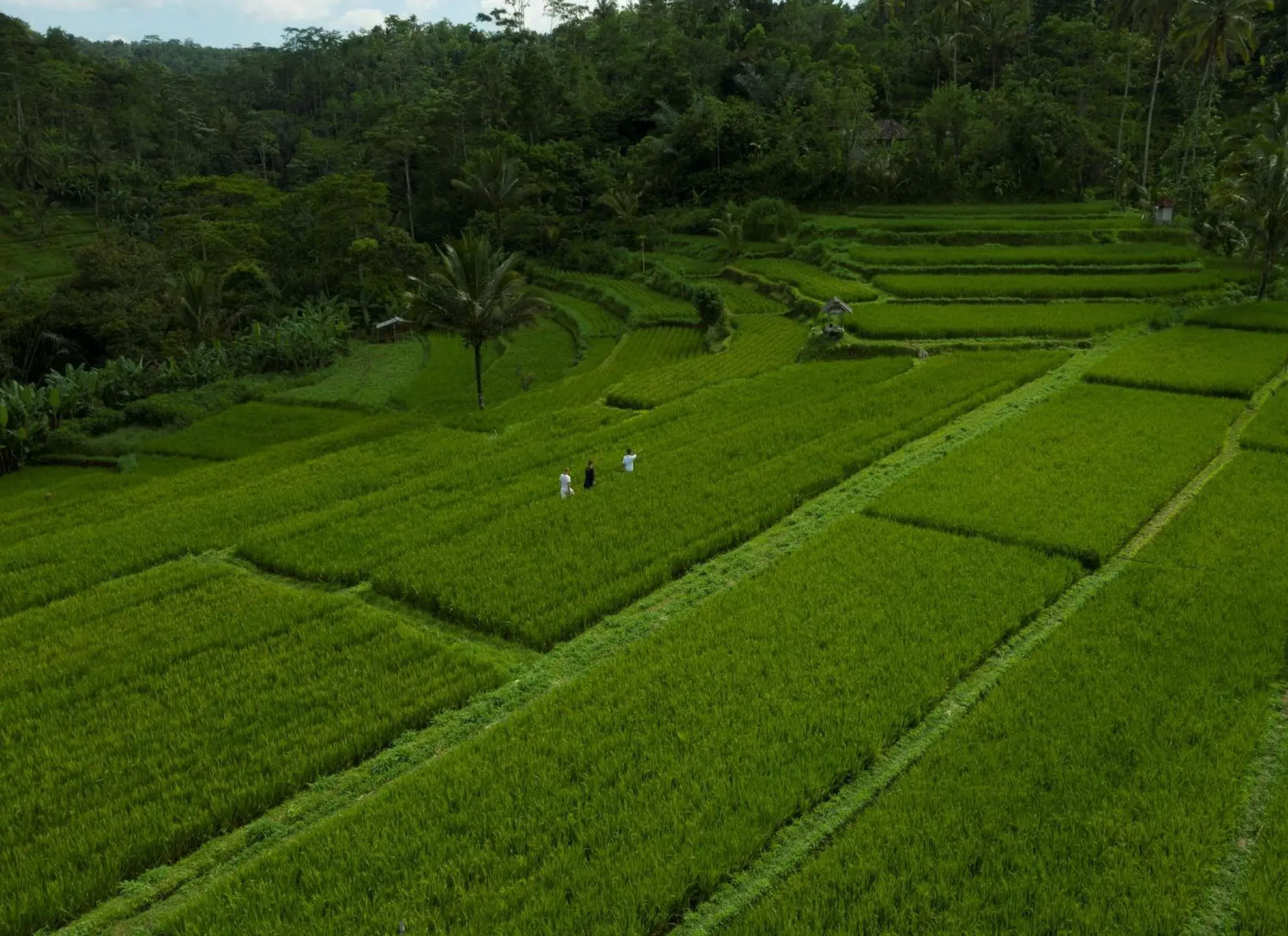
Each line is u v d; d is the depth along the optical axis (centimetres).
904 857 1255
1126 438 2908
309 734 1620
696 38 11406
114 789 1498
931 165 8131
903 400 3444
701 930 1193
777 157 8856
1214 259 5862
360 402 5147
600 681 1736
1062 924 1148
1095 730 1498
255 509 2917
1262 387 3444
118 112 11894
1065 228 6694
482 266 4209
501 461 3166
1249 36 6656
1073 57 9806
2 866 1336
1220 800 1327
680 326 6228
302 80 15800
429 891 1242
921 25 10788
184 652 1944
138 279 6744
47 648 1997
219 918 1220
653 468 2922
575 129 10731
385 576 2220
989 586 2016
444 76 14462
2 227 10025
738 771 1449
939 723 1598
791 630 1877
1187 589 1947
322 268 7625
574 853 1295
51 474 4453
